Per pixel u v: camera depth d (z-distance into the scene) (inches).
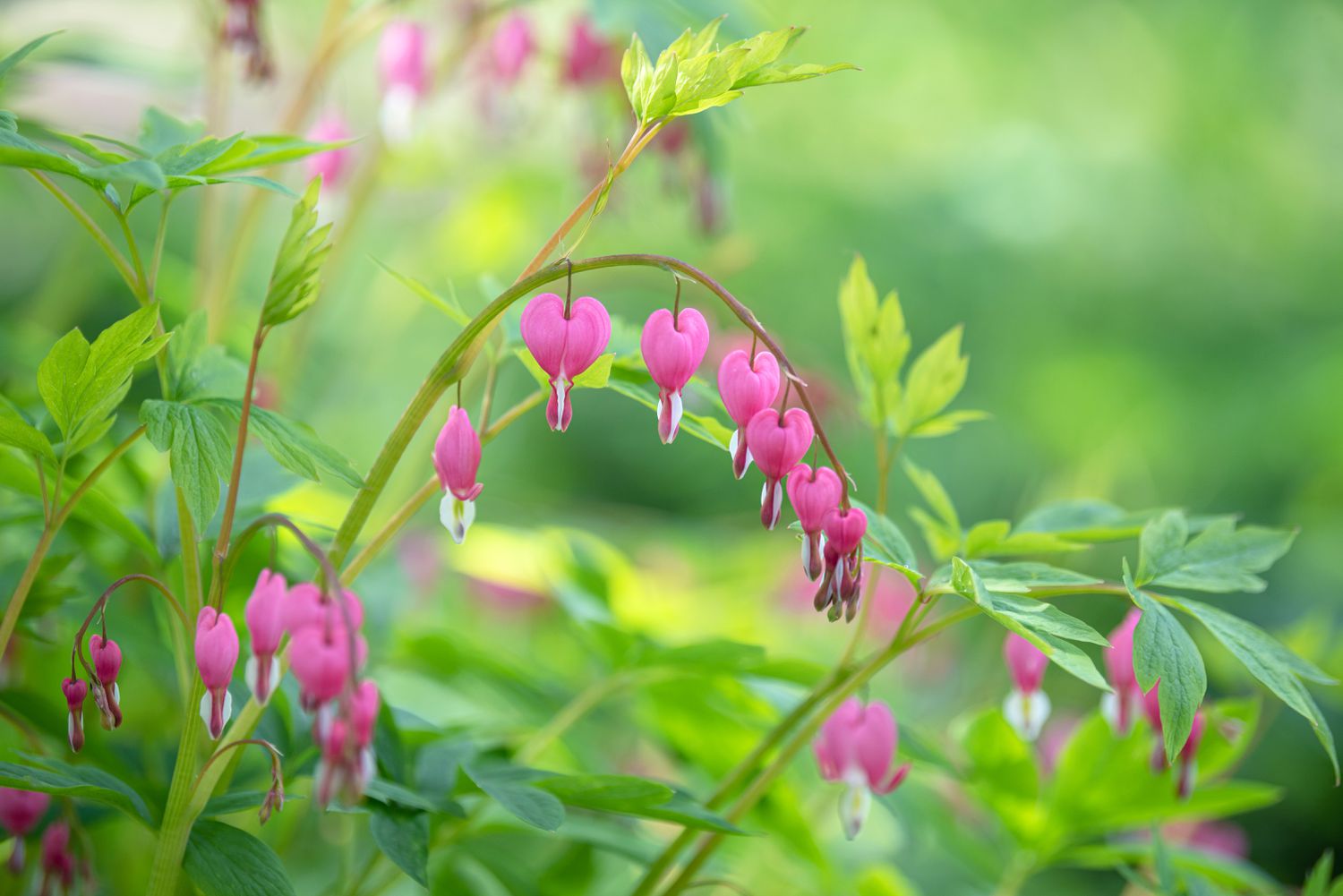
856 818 44.7
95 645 41.8
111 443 48.9
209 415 42.2
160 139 44.8
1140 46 165.9
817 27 157.6
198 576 43.2
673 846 45.3
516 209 75.4
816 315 141.5
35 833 45.2
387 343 81.7
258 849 42.4
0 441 42.4
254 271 95.7
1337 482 125.8
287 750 44.8
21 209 93.6
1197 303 151.5
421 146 70.4
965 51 164.9
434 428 55.6
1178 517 43.9
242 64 50.9
